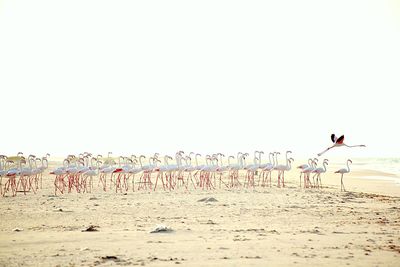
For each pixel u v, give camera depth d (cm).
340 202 4172
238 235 2467
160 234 2478
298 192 5138
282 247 2166
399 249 2148
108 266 1806
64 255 1992
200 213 3362
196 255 1994
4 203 4025
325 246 2202
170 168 5597
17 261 1886
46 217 3156
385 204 4069
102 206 3791
